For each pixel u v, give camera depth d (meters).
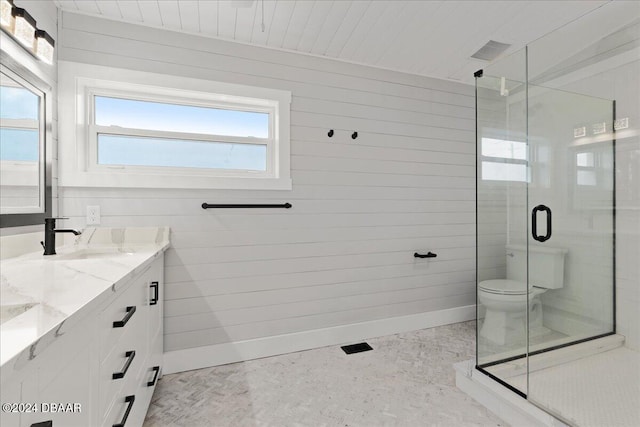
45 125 1.63
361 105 2.60
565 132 2.19
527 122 2.36
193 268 2.13
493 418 1.63
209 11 1.93
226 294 2.21
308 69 2.43
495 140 2.42
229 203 2.21
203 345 2.15
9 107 1.33
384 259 2.70
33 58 1.53
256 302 2.29
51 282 0.97
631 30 1.82
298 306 2.41
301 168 2.40
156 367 1.76
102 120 2.01
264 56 2.29
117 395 1.05
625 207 1.98
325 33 2.20
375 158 2.65
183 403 1.74
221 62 2.18
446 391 1.86
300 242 2.41
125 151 2.06
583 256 2.13
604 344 2.03
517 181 2.43
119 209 1.96
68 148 1.84
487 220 2.42
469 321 3.02
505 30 2.24
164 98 2.12
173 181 2.06
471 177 3.03
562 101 2.19
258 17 2.00
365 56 2.50
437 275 2.91
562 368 1.84
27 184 1.47
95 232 1.90
